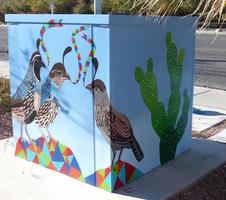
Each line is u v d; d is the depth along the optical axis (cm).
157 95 405
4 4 2777
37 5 2377
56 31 381
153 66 393
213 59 1359
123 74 361
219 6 310
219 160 448
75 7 2073
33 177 402
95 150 374
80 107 377
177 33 420
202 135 545
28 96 424
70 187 381
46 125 412
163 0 366
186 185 386
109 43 343
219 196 369
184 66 441
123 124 369
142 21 369
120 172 376
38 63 405
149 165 412
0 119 598
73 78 377
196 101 749
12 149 476
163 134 425
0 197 365
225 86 905
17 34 420
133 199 358
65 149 400
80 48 365
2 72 1021
